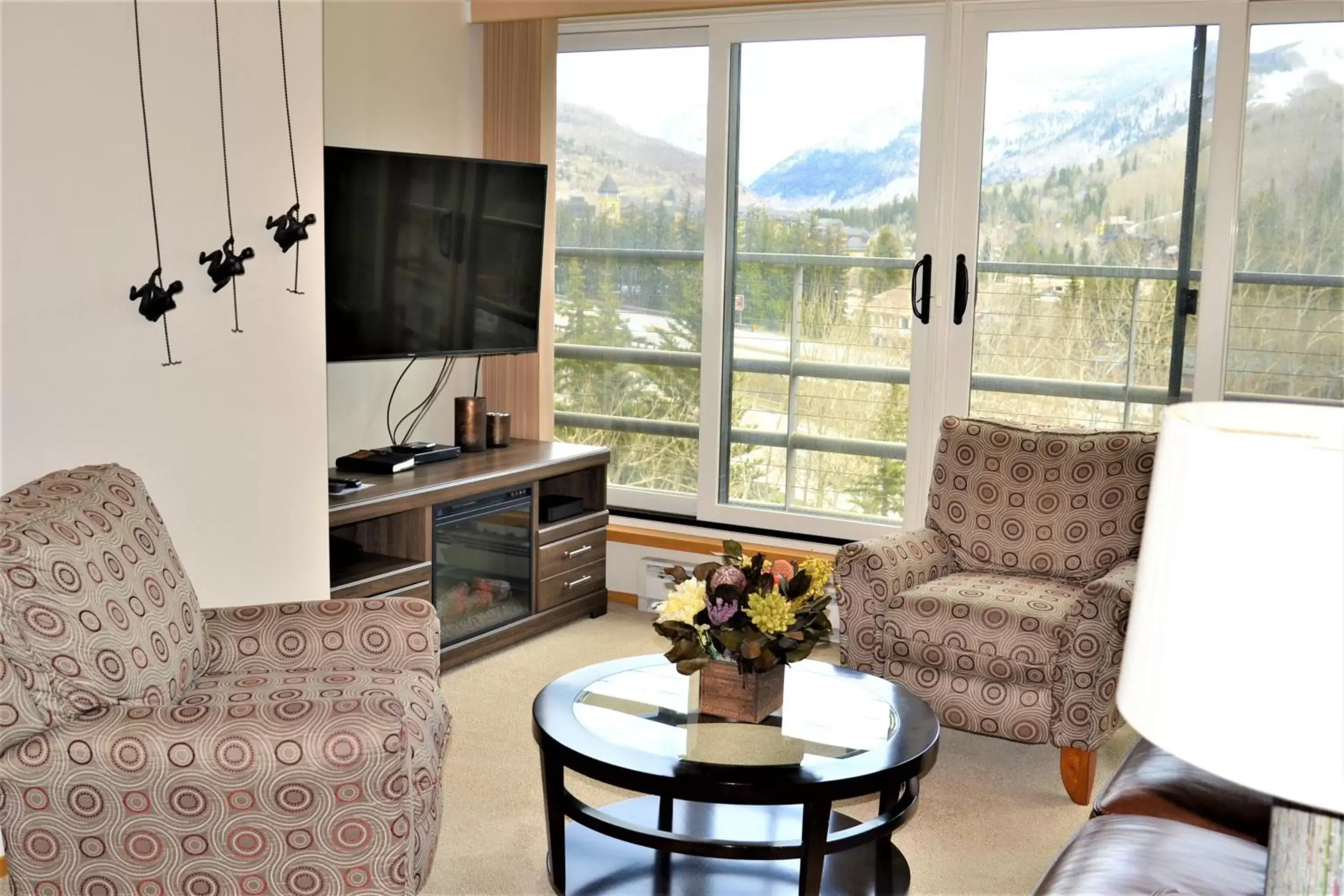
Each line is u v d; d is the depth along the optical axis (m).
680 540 5.09
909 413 4.88
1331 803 0.95
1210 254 4.37
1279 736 0.97
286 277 3.50
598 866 2.80
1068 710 3.29
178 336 3.20
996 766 3.64
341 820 2.15
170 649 2.36
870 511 5.03
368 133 4.69
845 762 2.46
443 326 4.57
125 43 2.98
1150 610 1.09
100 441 3.01
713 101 5.01
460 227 4.55
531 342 4.94
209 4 3.20
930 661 3.47
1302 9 4.22
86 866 2.15
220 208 3.28
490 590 4.49
